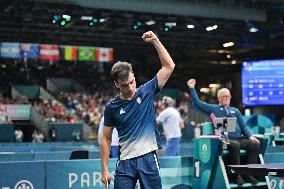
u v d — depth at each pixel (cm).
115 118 453
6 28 2148
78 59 2845
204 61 3162
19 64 3241
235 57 2959
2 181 651
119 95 457
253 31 1997
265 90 2077
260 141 748
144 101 452
